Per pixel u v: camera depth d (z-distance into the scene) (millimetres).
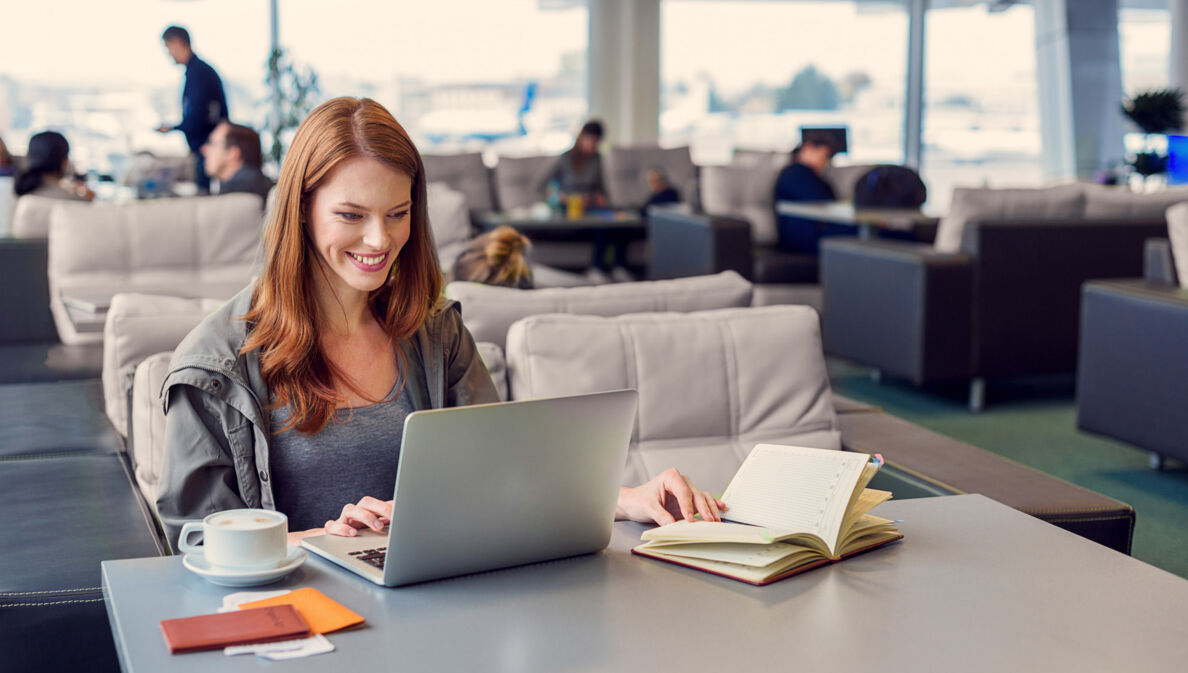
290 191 1560
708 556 1378
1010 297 4867
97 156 8656
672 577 1350
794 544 1398
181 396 1583
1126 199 5066
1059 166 9727
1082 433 4480
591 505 1389
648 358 2268
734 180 7805
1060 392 5336
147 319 2387
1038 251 4863
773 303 6484
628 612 1235
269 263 1594
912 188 6844
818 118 10438
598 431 1348
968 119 10609
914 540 1505
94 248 4016
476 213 7695
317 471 1645
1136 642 1187
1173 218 4051
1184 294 3832
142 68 8672
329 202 1530
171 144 8797
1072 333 4977
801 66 10320
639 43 9742
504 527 1323
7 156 5969
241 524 1305
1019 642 1179
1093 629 1217
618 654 1126
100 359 3766
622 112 9930
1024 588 1332
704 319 2371
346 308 1669
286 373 1612
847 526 1430
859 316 5223
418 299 1721
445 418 1215
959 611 1258
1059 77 9641
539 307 2410
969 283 4816
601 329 2256
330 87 9219
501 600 1262
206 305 2455
